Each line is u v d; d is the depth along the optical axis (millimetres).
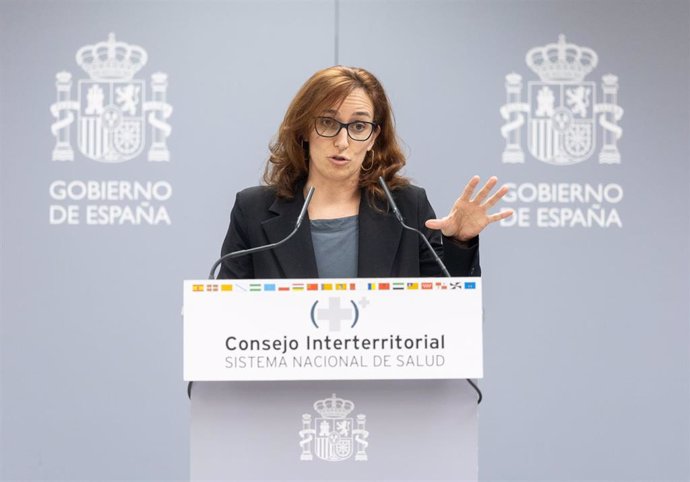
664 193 10266
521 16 10242
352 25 10242
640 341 10305
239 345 4707
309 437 4914
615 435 10312
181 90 10148
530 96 10219
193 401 4918
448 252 5551
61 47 10094
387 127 6203
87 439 10195
